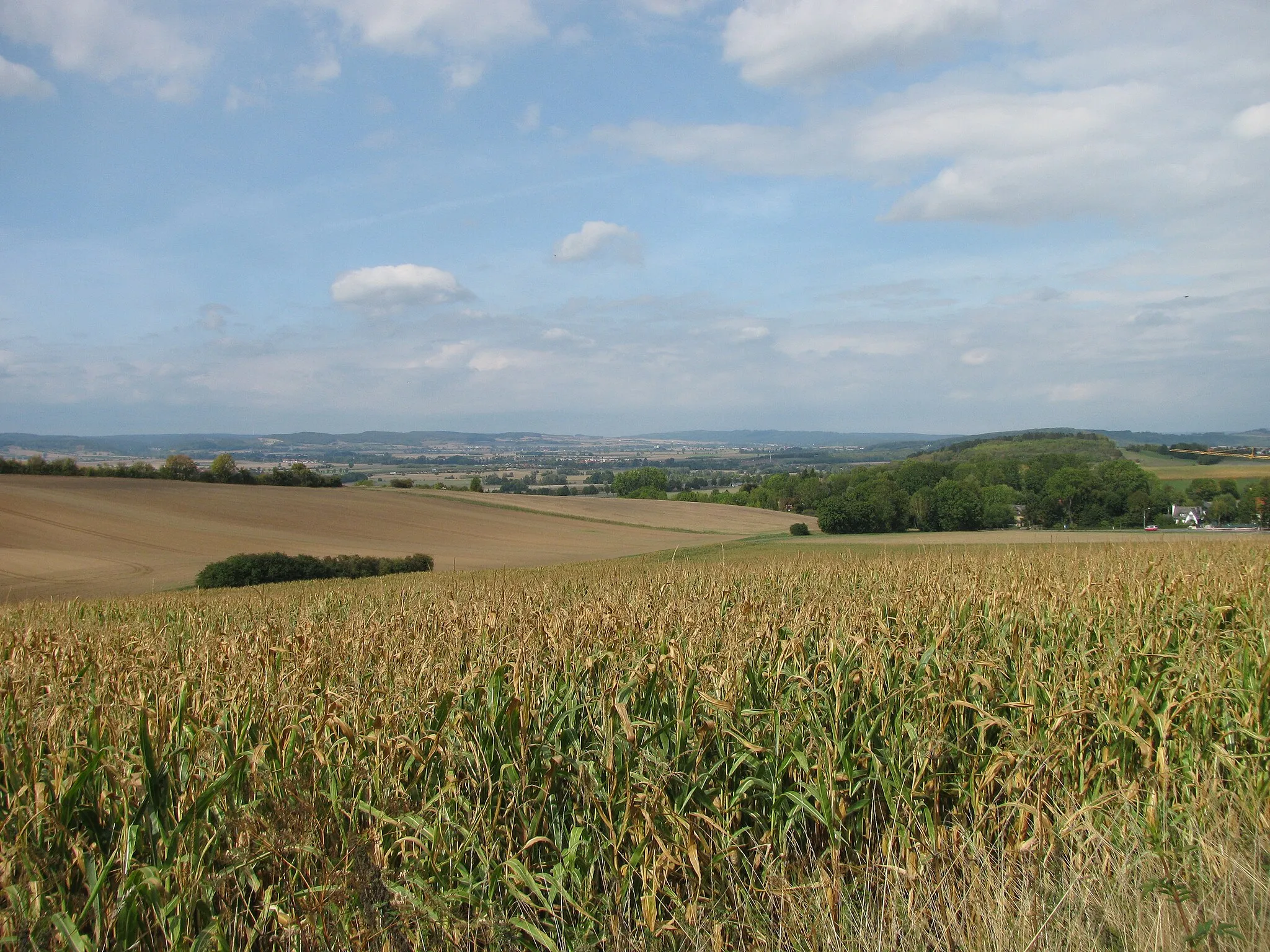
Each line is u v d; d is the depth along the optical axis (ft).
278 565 125.80
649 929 10.99
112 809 11.88
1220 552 47.21
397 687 15.55
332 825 12.44
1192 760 14.96
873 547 143.33
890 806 13.48
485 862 11.53
